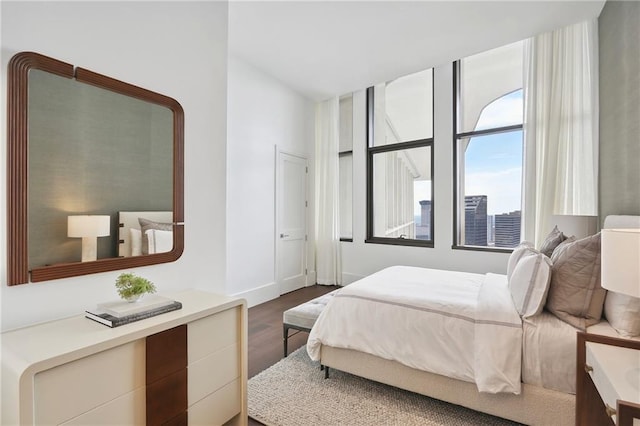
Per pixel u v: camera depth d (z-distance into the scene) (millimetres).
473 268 3783
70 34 1394
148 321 1298
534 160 3250
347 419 1758
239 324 1669
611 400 1009
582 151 3023
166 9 1799
